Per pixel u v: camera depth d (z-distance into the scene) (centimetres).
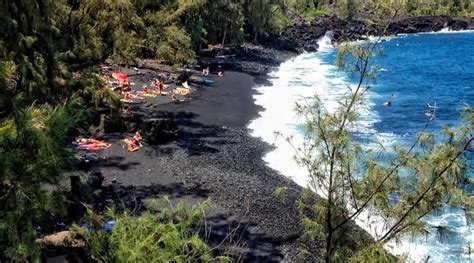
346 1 9412
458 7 10881
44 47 2220
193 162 2595
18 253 765
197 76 4784
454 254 1496
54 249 1076
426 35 9500
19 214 798
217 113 3609
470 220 865
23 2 2012
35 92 1820
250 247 1817
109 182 2245
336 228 942
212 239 1820
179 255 894
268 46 7256
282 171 2566
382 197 909
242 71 5284
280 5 8625
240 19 6731
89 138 2767
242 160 2689
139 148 2711
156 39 4897
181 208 1043
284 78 5094
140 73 4422
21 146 835
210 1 6247
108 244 914
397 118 3691
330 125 947
